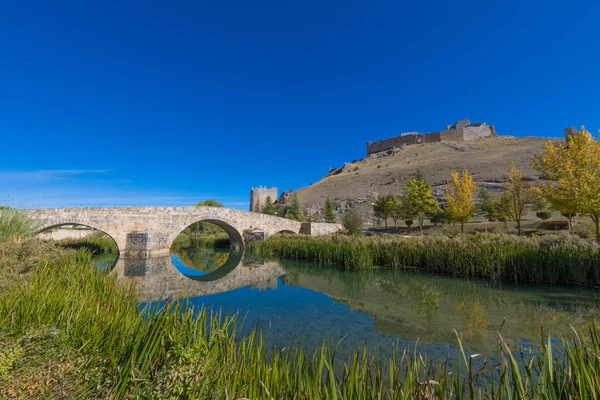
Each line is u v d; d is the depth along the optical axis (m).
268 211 61.91
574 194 17.09
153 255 27.55
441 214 41.62
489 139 109.44
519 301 9.95
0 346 3.51
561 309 8.92
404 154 108.50
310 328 7.82
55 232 36.09
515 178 28.09
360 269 17.05
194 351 3.19
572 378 2.73
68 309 4.82
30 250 9.28
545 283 11.98
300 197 89.44
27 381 3.08
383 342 6.82
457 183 30.83
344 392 2.72
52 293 5.43
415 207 37.84
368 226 53.56
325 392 2.71
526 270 12.36
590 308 8.87
